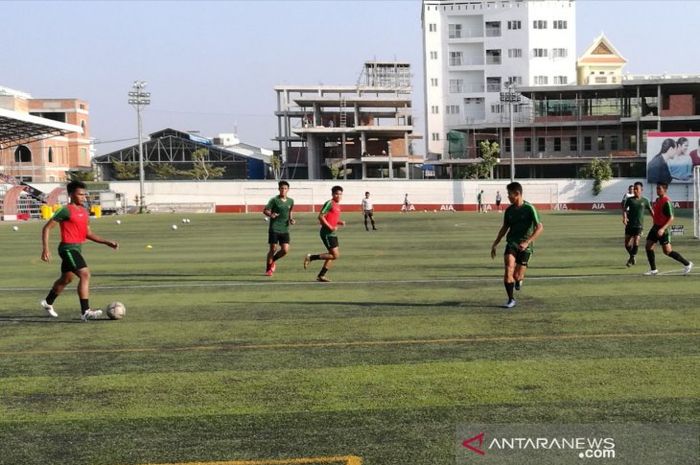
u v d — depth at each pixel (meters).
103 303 10.84
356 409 5.32
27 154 76.69
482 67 84.56
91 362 6.93
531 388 5.77
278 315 9.49
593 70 85.00
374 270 15.05
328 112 83.38
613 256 17.45
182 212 59.69
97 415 5.28
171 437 4.78
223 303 10.63
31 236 30.14
